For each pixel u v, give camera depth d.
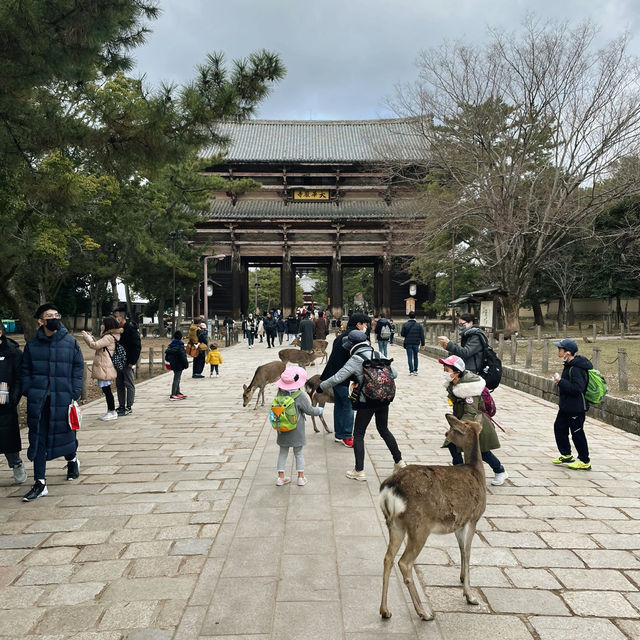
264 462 6.47
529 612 3.21
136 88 7.49
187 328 45.62
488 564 3.84
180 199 25.55
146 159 7.09
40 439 5.28
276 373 10.36
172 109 6.97
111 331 9.20
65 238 15.89
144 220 24.47
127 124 6.89
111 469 6.19
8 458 5.61
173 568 3.76
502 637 2.95
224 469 6.19
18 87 6.14
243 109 7.38
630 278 34.38
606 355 17.27
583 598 3.37
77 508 4.94
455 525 3.24
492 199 24.17
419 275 40.53
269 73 7.19
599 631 3.01
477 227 27.78
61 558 3.91
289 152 53.12
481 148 25.62
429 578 3.64
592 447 7.38
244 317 34.47
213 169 51.28
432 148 26.72
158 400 11.23
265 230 50.50
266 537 4.26
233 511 4.83
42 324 5.45
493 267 26.48
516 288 25.66
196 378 15.20
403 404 10.80
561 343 6.23
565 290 37.56
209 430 8.27
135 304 59.66
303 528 4.44
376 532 4.36
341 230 50.53
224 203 52.47
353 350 5.81
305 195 52.47
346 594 3.39
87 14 5.66
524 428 8.65
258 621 3.08
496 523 4.61
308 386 8.16
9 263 10.56
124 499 5.18
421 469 3.32
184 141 7.27
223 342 32.53
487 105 24.25
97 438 7.74
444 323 44.59
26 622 3.09
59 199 7.51
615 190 23.05
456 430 3.76
